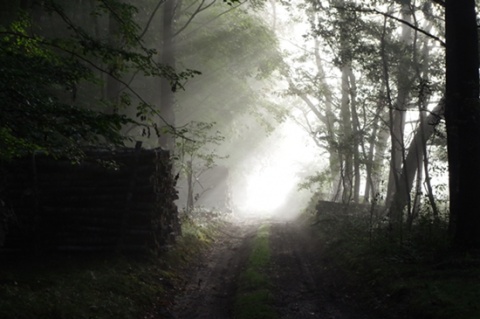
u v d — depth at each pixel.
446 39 12.84
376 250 13.62
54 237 12.85
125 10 9.78
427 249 12.77
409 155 21.91
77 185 13.09
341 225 19.75
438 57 21.67
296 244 19.67
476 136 12.17
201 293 12.25
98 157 13.07
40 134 7.78
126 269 11.98
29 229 12.58
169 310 10.77
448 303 8.88
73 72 9.43
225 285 13.16
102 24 24.67
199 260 16.03
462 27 12.40
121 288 10.69
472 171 12.16
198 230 19.98
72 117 7.65
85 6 23.27
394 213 18.00
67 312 8.63
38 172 12.95
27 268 11.12
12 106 7.33
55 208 12.88
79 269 11.36
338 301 11.17
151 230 13.23
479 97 12.28
